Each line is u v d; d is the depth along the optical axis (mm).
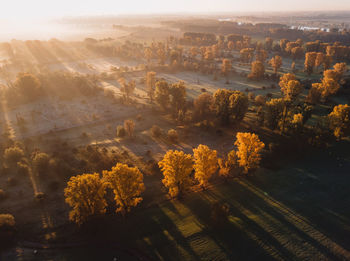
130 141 87562
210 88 153375
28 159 75250
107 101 128875
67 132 95188
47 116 110062
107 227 48844
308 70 177250
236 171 67500
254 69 166375
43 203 56625
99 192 45438
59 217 52469
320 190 58062
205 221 49406
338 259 40719
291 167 68375
